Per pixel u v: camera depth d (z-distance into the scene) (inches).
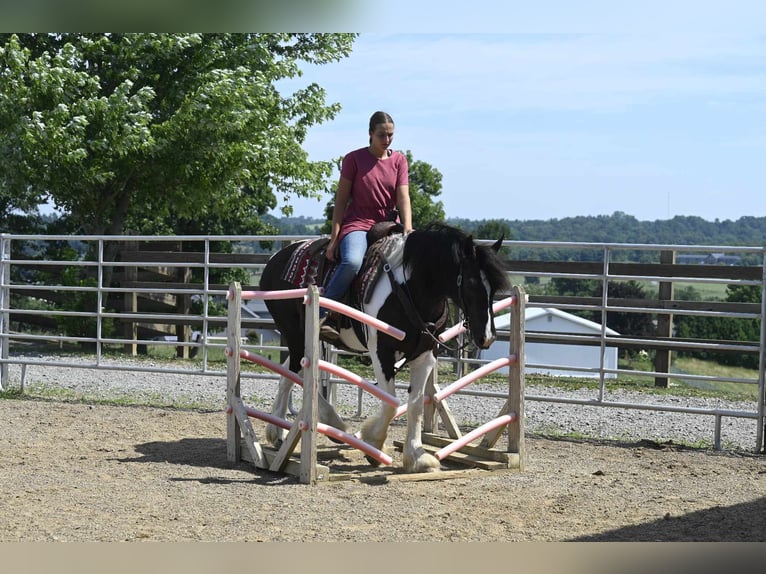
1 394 418.6
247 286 353.7
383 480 247.9
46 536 186.5
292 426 250.8
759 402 313.7
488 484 249.8
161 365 547.2
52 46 765.3
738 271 476.7
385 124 263.3
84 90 718.5
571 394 448.8
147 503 216.5
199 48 775.1
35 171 705.0
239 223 1037.8
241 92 727.1
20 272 872.9
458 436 291.1
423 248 241.9
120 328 733.9
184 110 719.1
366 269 256.8
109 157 713.6
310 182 849.5
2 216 859.4
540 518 211.8
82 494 225.3
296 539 188.4
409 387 259.1
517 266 501.4
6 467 260.1
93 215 775.7
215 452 291.4
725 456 305.1
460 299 235.5
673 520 212.4
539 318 706.2
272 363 277.1
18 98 681.0
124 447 297.7
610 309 339.9
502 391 441.7
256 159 749.3
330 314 265.3
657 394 462.0
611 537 196.1
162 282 661.9
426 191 1243.8
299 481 247.1
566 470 274.7
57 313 425.7
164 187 773.9
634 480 260.5
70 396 421.1
